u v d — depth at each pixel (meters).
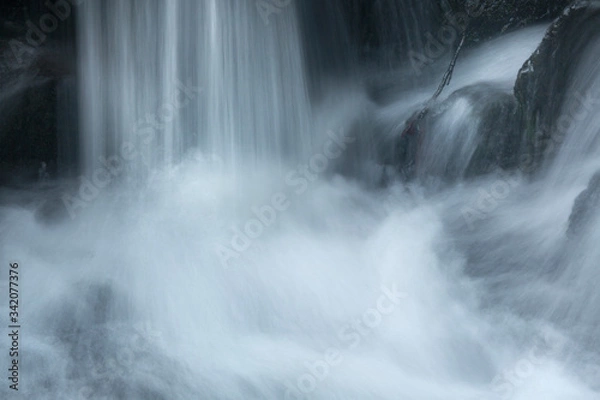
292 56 12.58
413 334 7.89
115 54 12.03
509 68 11.63
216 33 11.79
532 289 8.05
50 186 11.88
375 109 13.10
